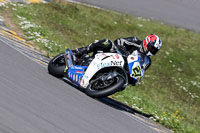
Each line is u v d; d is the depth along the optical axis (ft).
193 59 196.54
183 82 162.81
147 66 74.84
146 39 71.05
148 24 219.82
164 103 128.77
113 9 221.05
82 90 71.97
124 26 200.85
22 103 50.37
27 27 126.62
